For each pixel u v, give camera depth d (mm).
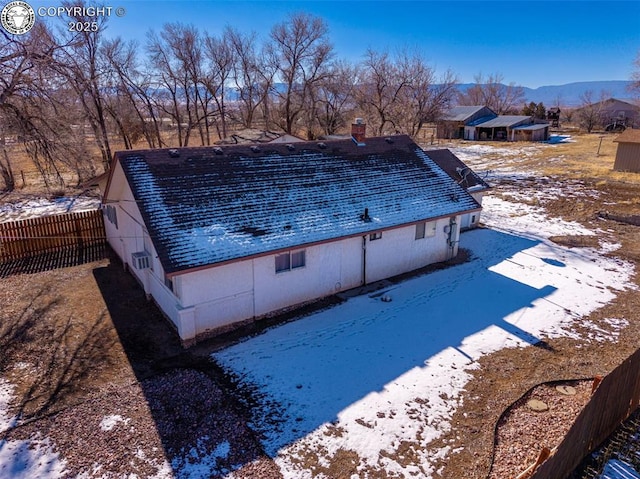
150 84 45000
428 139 67188
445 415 9141
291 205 14414
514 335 12383
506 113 96000
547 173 34500
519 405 9453
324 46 54875
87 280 15953
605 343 11953
